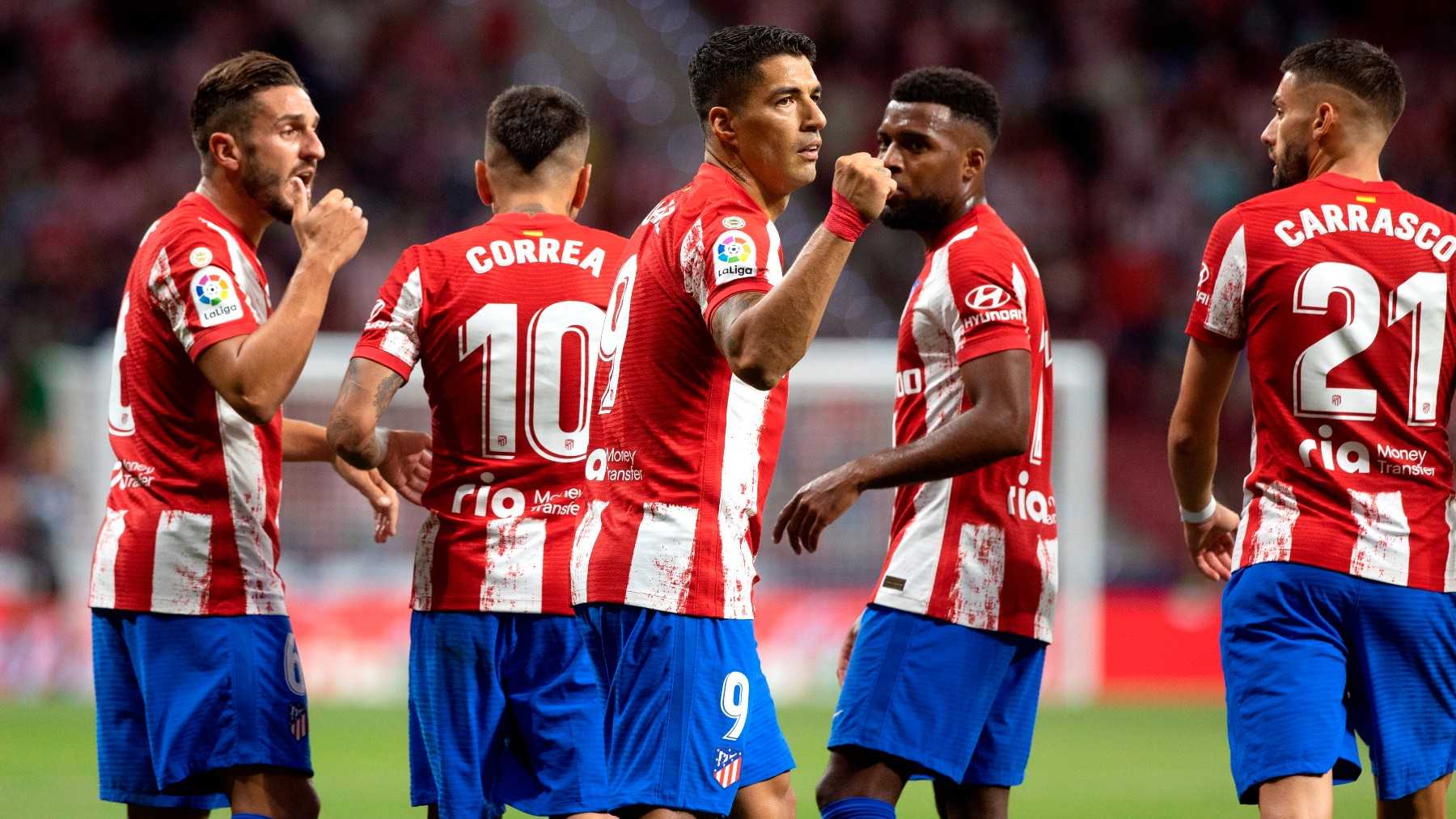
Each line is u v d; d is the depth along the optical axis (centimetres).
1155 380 6388
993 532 1535
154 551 1488
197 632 1491
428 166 6569
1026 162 6994
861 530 4503
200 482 1496
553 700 1539
